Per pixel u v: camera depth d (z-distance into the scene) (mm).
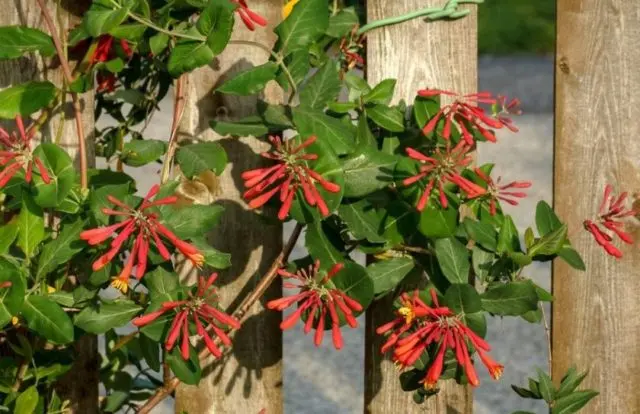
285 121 3303
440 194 3018
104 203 3021
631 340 3793
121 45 3324
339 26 3553
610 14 3650
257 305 3652
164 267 3078
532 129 15078
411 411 3709
